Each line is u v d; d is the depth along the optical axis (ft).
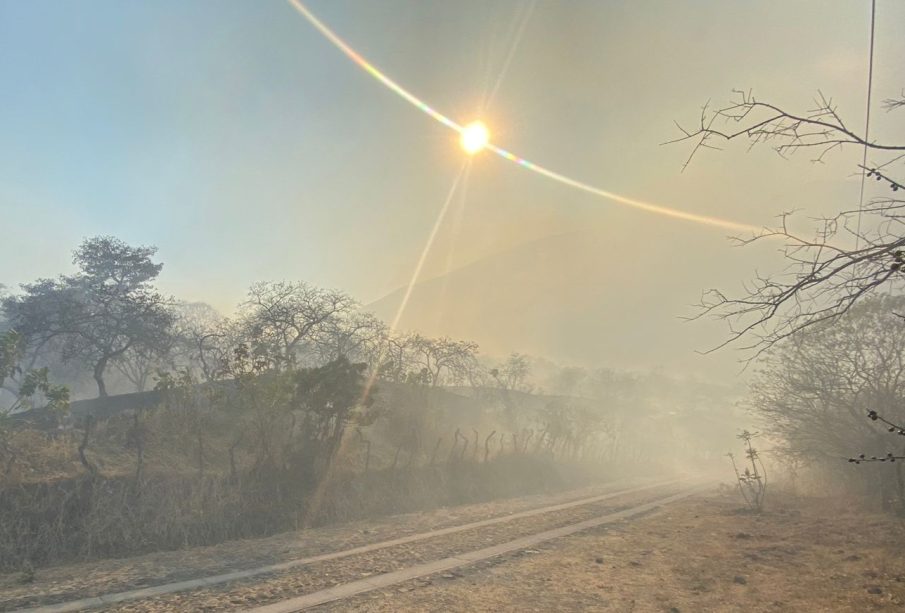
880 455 44.93
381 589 24.67
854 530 37.86
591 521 46.96
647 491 79.05
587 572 28.40
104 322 83.56
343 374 52.26
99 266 85.30
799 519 45.19
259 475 46.19
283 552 32.50
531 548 34.53
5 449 37.29
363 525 43.27
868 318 43.01
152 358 92.22
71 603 22.58
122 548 33.37
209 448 49.16
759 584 25.82
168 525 36.27
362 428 67.26
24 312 82.84
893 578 25.14
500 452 77.66
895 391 45.47
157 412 50.34
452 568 28.81
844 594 23.36
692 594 24.32
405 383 77.92
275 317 83.87
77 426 47.75
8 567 29.01
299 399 50.72
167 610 21.68
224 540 37.24
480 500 61.00
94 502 35.35
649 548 35.09
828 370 48.11
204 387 53.67
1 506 32.53
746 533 40.01
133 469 40.65
